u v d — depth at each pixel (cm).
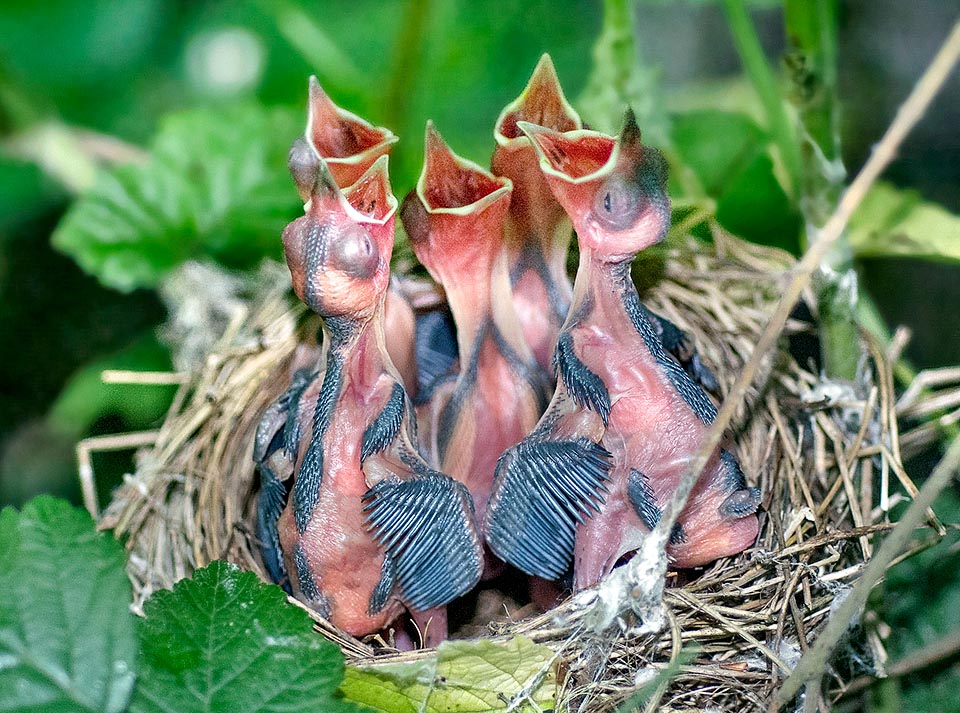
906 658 27
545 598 28
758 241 31
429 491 27
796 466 28
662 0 34
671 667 25
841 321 28
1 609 25
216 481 30
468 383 28
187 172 33
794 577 27
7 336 35
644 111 31
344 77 34
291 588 28
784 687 25
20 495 35
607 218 26
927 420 29
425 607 27
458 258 28
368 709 25
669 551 27
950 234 30
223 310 32
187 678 25
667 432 27
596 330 27
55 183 35
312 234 26
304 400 28
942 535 27
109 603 25
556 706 26
